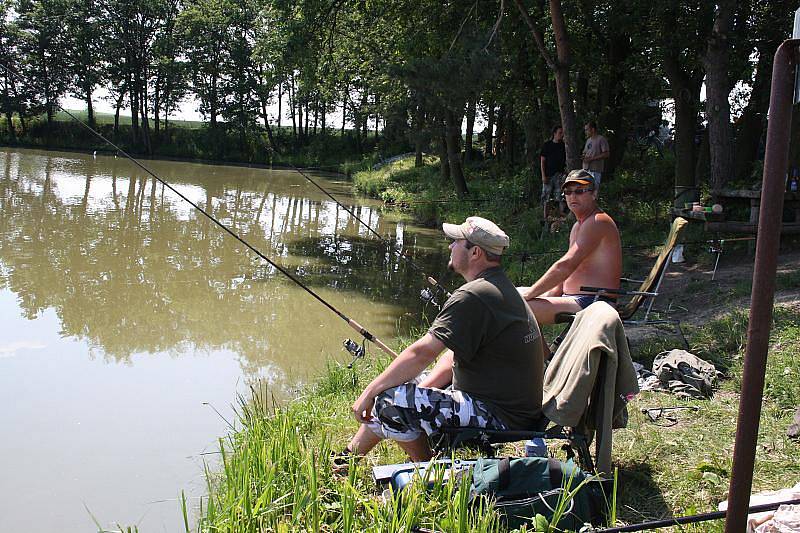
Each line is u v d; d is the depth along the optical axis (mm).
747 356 2020
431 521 2846
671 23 12688
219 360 7312
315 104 45188
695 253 9930
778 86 1897
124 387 6488
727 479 3418
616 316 3311
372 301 9836
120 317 8859
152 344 7793
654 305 7637
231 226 16609
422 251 14414
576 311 4941
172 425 5645
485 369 3340
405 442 3389
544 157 13445
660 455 3736
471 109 20203
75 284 10430
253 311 9211
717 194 9391
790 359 4867
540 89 17328
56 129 49281
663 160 19484
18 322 8562
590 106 20422
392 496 2910
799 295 6707
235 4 42031
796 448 3693
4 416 5766
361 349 4469
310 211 20547
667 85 19562
